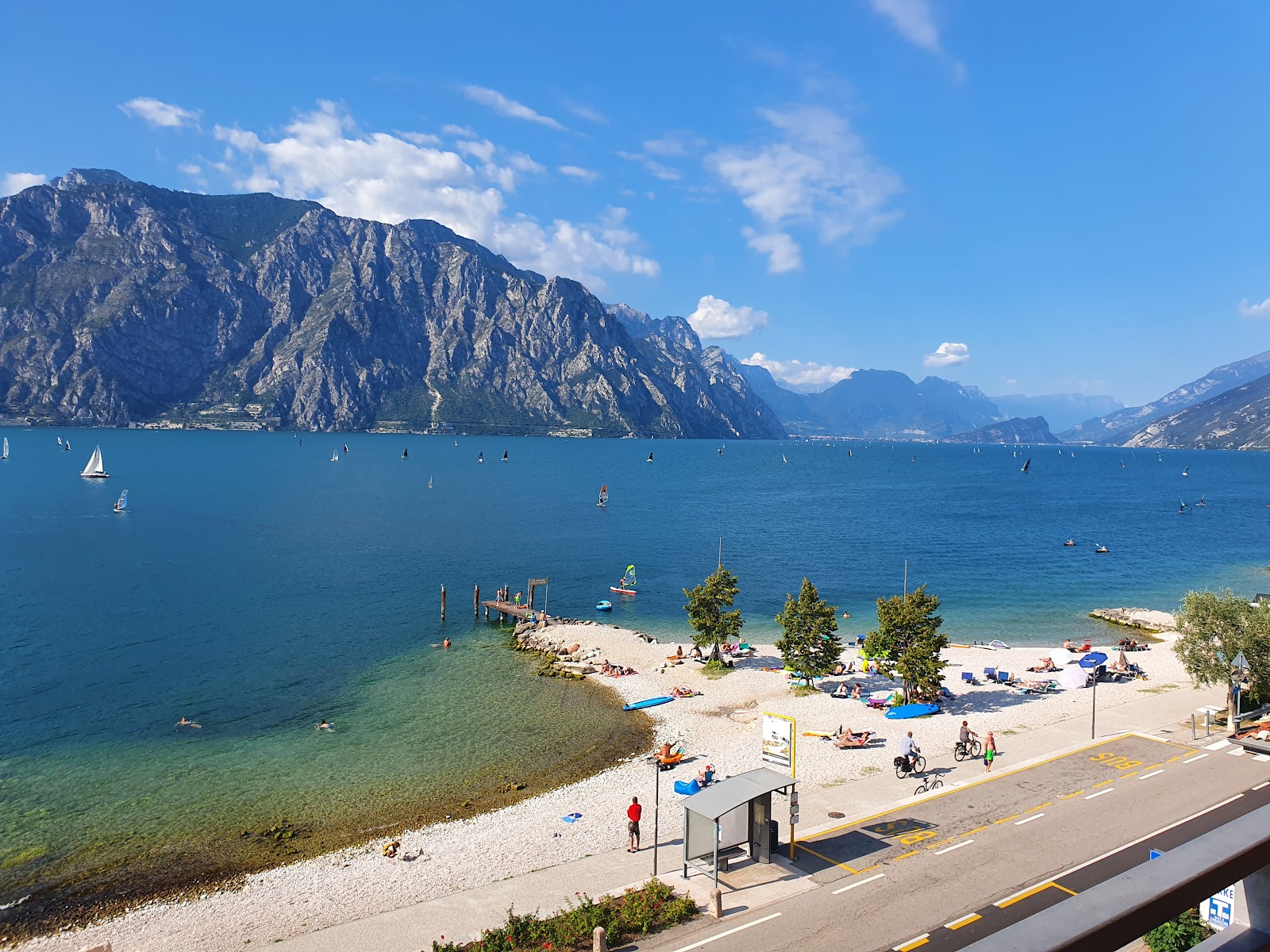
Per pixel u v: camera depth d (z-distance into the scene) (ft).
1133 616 279.69
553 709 189.57
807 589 197.88
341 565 363.76
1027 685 194.70
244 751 164.55
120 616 268.82
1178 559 407.64
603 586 334.85
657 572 365.40
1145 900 16.20
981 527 520.83
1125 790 125.70
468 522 511.81
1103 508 646.74
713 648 228.43
